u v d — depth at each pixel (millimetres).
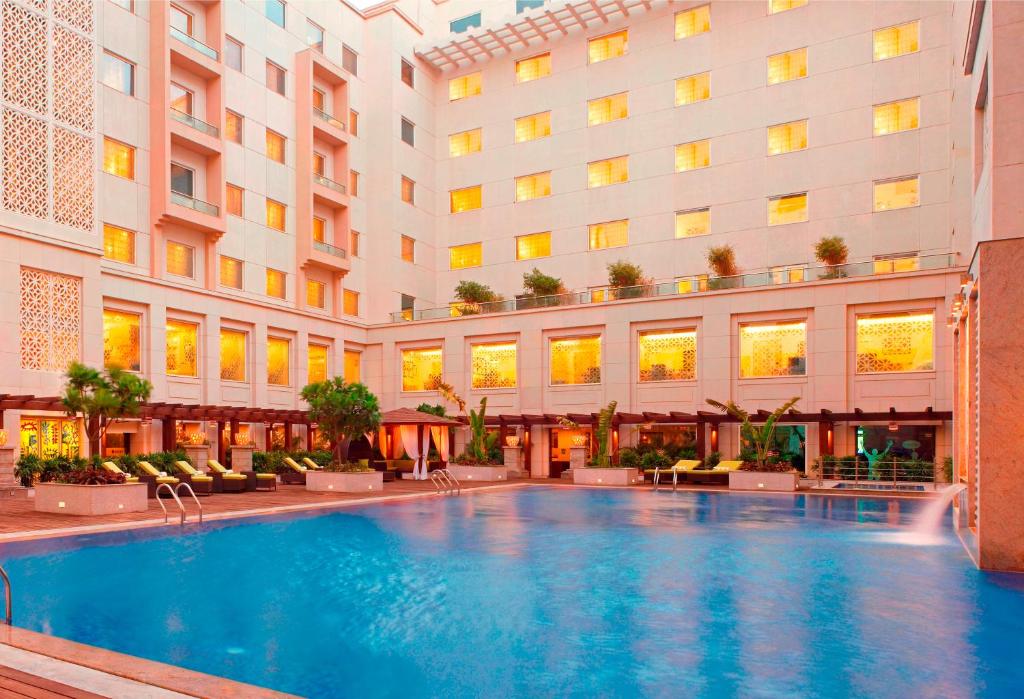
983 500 10945
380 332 40812
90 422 20875
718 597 9297
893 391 28922
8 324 23094
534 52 42406
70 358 25203
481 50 42969
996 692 5938
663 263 37781
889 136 32844
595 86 40375
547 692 6023
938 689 6016
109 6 28375
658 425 33562
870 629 7777
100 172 27641
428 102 44781
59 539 13352
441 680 6324
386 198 41406
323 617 8336
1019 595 9320
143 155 29641
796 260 34531
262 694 5066
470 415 34562
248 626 7984
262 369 34594
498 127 43312
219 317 32500
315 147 38969
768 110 35656
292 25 37750
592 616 8359
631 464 31938
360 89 42031
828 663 6672
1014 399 10680
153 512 17250
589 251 40000
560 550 12859
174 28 30844
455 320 38750
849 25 34000
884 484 26906
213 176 32312
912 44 32688
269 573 10773
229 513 17078
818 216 34125
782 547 13258
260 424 34312
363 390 25984
